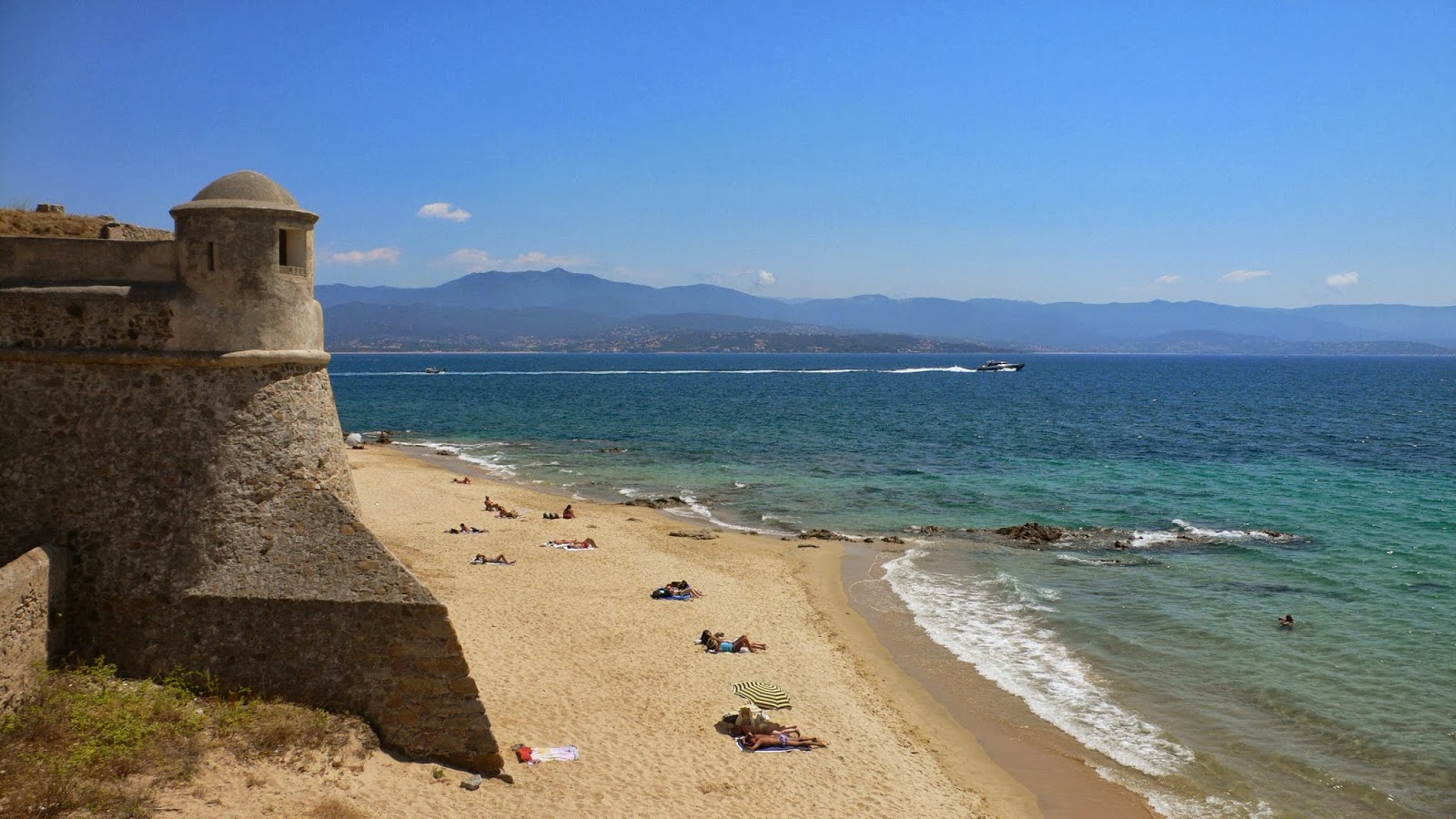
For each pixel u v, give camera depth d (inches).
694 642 997.2
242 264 626.8
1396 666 962.7
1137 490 2128.4
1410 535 1606.8
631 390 6146.7
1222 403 5231.3
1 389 615.2
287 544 618.8
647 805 637.3
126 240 629.9
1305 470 2454.5
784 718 818.8
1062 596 1230.3
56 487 612.4
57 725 526.6
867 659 994.1
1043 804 703.1
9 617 542.3
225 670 602.5
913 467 2502.5
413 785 581.6
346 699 606.5
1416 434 3454.7
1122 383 7657.5
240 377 630.5
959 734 819.4
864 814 666.8
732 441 3107.8
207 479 616.7
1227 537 1596.9
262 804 515.5
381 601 605.9
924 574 1344.7
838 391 6122.1
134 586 605.6
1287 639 1048.8
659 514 1786.4
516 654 912.3
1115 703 885.8
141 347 616.7
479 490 1950.1
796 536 1611.7
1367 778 733.9
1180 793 719.7
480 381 7450.8
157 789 499.5
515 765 661.9
